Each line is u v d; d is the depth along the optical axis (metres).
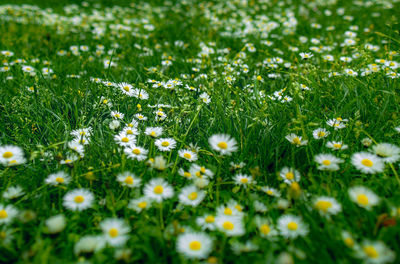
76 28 1.28
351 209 0.38
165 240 0.36
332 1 1.69
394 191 0.40
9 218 0.36
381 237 0.34
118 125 0.46
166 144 0.45
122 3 2.00
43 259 0.32
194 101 0.58
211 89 0.61
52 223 0.34
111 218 0.37
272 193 0.41
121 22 1.46
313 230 0.36
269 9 1.66
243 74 0.76
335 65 0.74
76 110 0.53
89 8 1.88
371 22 1.25
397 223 0.35
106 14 1.65
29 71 0.73
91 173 0.40
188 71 0.81
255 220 0.36
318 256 0.34
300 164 0.46
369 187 0.41
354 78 0.61
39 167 0.45
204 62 0.84
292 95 0.60
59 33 1.19
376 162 0.39
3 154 0.41
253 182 0.41
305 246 0.35
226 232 0.35
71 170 0.42
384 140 0.48
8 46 0.98
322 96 0.58
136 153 0.43
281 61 0.80
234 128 0.51
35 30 1.22
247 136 0.48
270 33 1.18
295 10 1.55
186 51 1.00
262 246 0.35
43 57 0.90
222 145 0.40
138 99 0.59
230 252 0.36
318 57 0.85
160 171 0.39
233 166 0.43
